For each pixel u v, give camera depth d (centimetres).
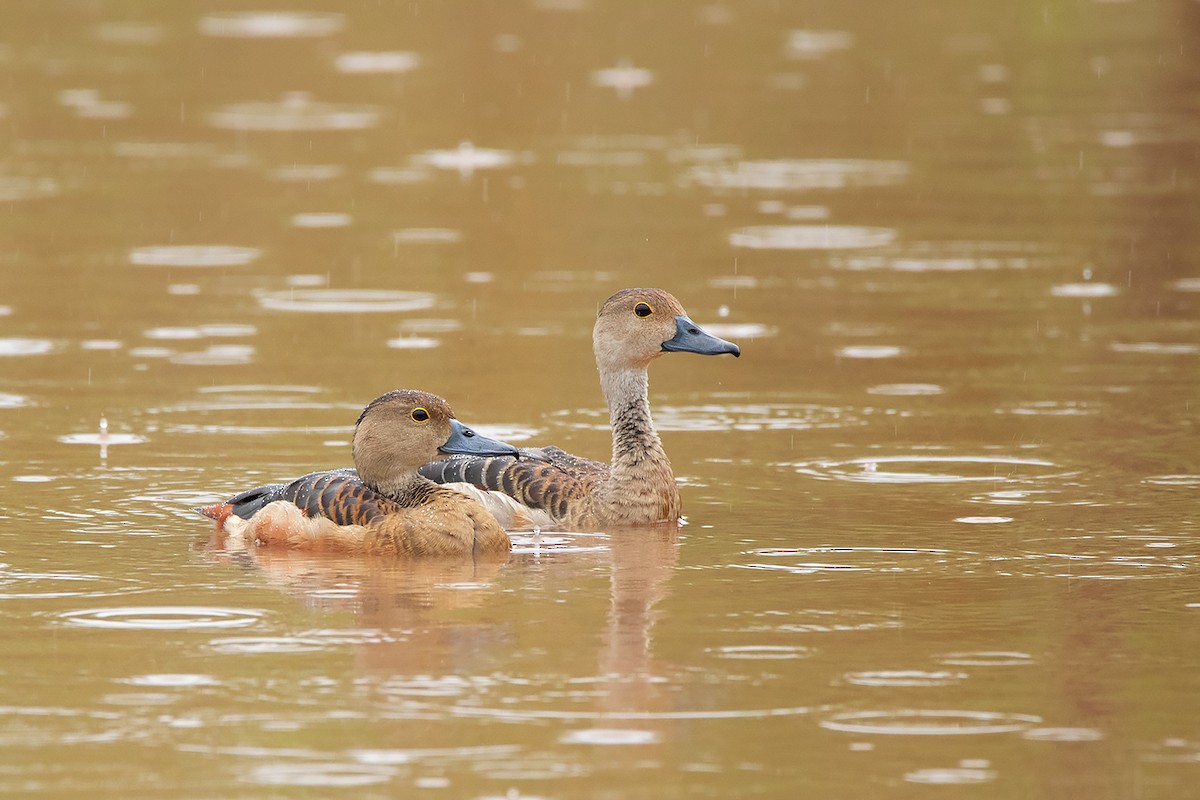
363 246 2705
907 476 1655
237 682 1096
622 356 1586
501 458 1609
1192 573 1341
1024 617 1234
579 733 1017
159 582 1328
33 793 934
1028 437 1788
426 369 2047
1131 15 4838
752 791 941
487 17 4909
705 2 5191
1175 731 1024
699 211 2958
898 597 1284
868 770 970
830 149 3469
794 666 1130
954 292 2448
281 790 938
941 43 4588
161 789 940
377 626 1216
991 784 952
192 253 2659
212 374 2020
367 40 4603
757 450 1756
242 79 4122
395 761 977
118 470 1658
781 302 2397
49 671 1114
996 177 3234
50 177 3170
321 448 1736
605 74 4206
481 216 2912
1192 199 3042
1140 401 1920
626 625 1219
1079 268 2584
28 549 1415
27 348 2130
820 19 4922
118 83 4053
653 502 1529
